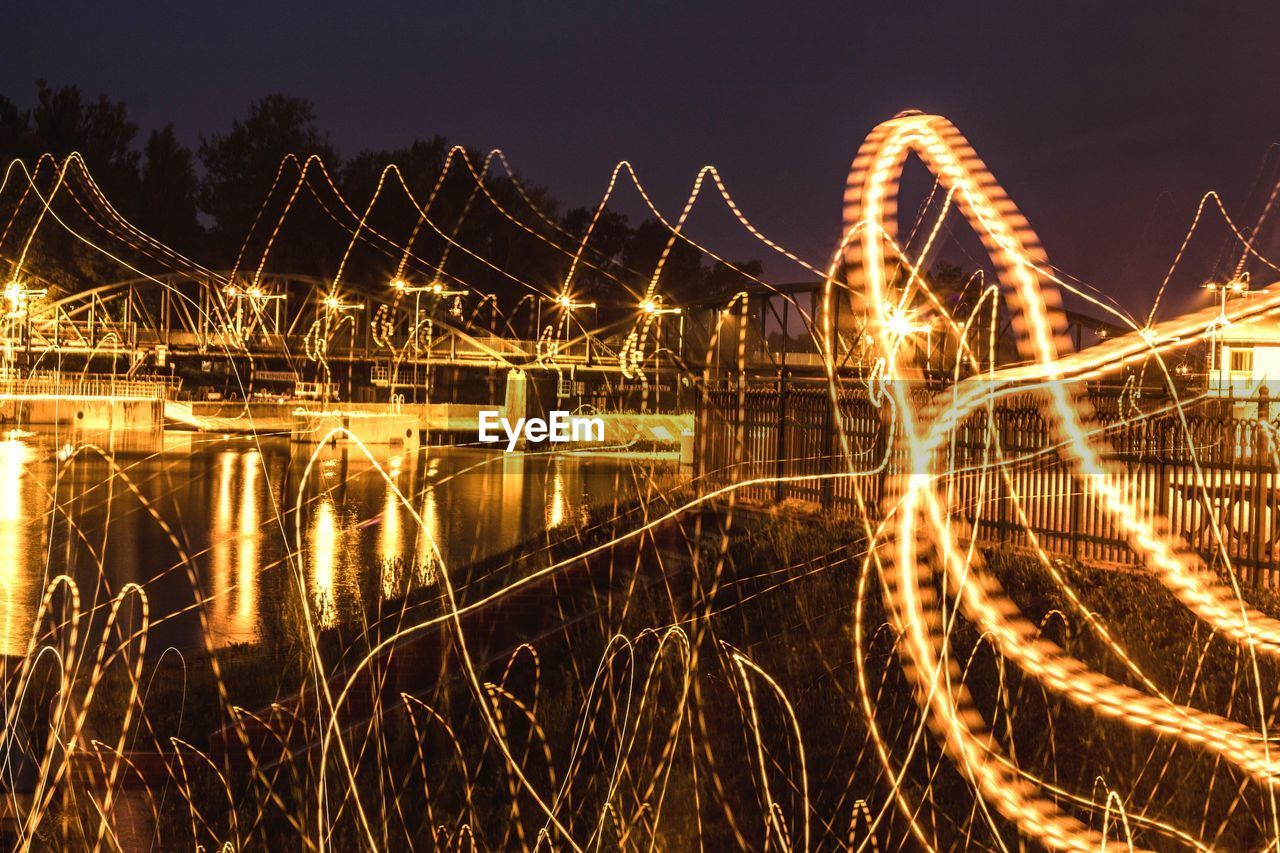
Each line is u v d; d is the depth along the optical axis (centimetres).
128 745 1125
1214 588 1219
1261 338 3450
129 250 10406
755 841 864
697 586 1462
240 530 3159
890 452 1741
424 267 11894
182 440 7806
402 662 1298
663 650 1246
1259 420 1277
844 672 1092
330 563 2467
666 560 1609
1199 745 865
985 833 817
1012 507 1523
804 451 2025
